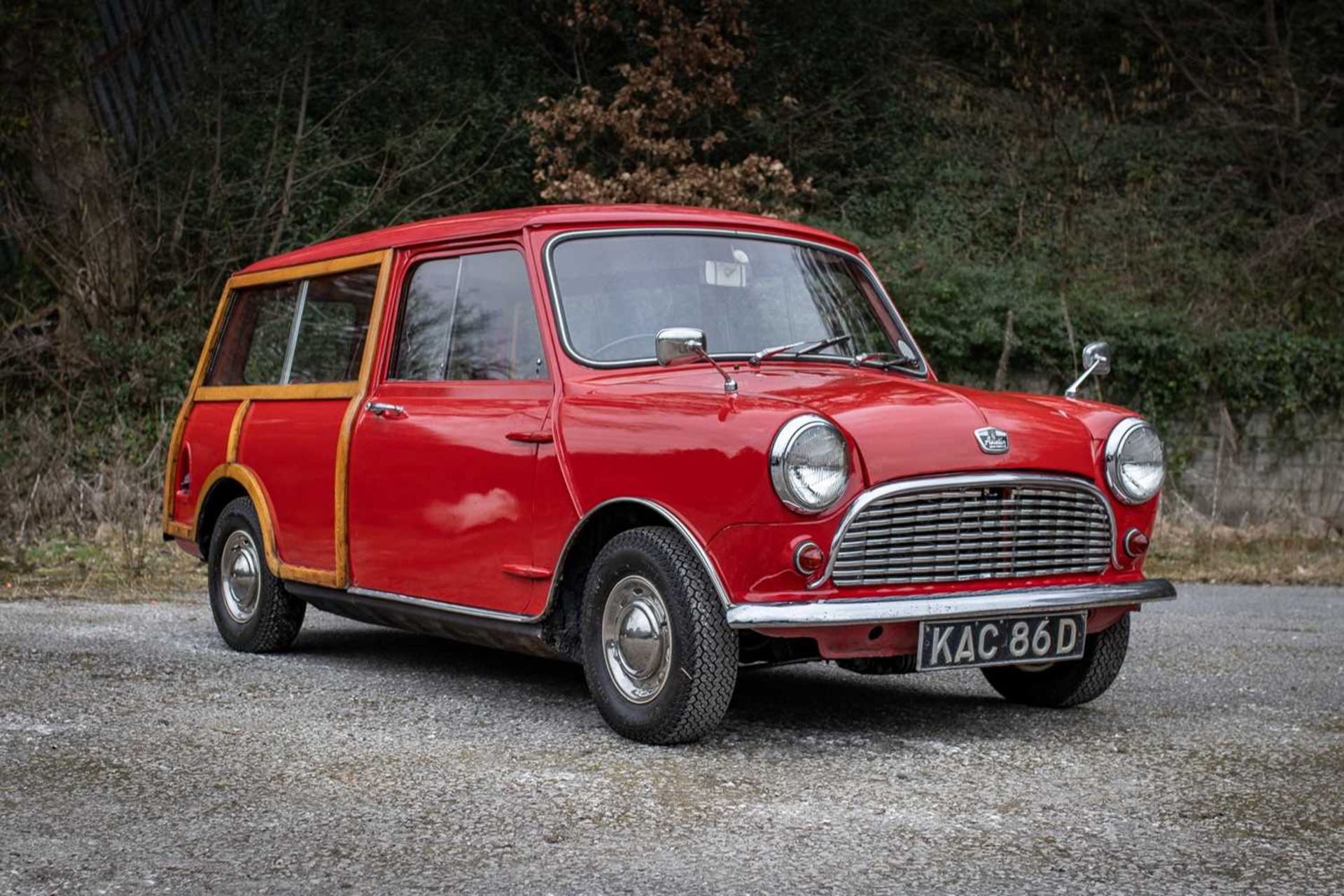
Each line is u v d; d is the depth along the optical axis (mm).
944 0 22172
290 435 6141
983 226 19375
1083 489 4648
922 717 5102
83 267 14430
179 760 4266
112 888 3066
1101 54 22766
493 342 5227
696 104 17438
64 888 3064
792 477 4148
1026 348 16312
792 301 5457
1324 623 8320
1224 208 20047
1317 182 19750
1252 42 21797
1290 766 4312
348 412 5746
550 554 4770
